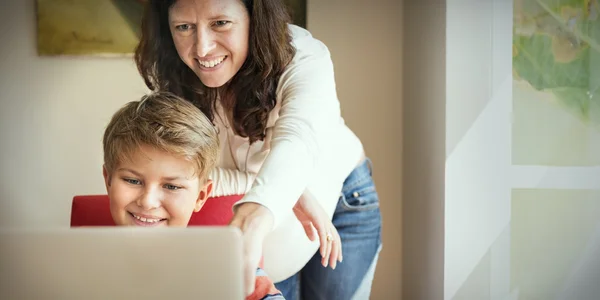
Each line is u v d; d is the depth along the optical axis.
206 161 1.40
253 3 1.58
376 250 1.85
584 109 1.83
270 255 1.63
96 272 0.67
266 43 1.59
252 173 1.62
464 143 1.83
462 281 1.85
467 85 1.82
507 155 1.83
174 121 1.37
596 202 1.85
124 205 1.37
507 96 1.82
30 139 1.92
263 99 1.61
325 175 1.67
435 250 1.92
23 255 0.67
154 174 1.35
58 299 0.67
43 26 1.90
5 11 1.89
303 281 1.83
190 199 1.38
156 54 1.68
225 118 1.64
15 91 1.91
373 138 2.19
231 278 0.67
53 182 1.93
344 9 2.13
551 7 1.81
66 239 0.67
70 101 1.92
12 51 1.91
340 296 1.81
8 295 0.67
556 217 1.86
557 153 1.84
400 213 2.21
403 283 2.21
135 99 1.92
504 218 1.84
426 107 1.98
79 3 1.90
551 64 1.82
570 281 1.87
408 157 2.15
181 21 1.62
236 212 1.15
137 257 0.67
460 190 1.84
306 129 1.44
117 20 1.91
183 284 0.67
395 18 2.16
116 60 1.91
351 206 1.78
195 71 1.65
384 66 2.17
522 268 1.86
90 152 1.93
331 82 1.62
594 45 1.82
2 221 1.92
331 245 1.58
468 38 1.81
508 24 1.81
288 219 1.62
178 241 0.67
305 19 2.09
